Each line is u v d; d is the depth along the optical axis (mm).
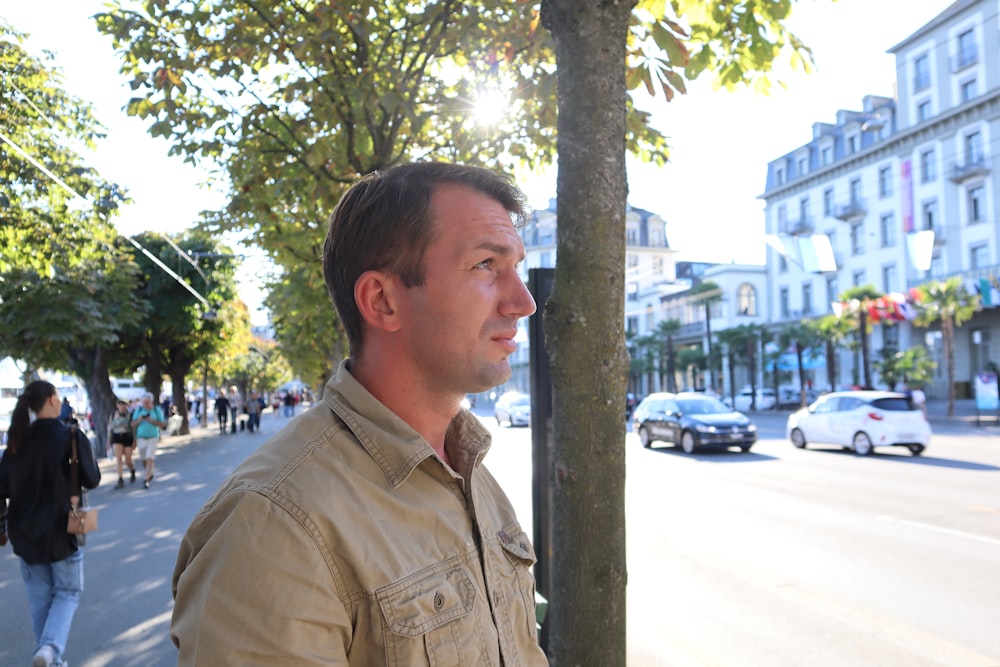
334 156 6133
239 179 6305
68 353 20672
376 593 917
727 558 6648
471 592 1038
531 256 44562
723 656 4367
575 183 2156
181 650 886
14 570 6668
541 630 3041
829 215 48062
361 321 1154
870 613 5090
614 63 2180
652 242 68625
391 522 994
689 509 9094
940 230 40438
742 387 58875
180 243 21922
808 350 46719
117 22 5289
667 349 54219
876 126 37312
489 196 1159
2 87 9852
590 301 2129
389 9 5984
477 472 1337
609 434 2135
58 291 15570
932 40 40812
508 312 1138
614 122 2172
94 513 4070
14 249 11172
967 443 17625
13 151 9742
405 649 918
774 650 4453
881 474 11922
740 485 11047
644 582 5914
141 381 37375
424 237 1095
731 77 3822
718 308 56438
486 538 1146
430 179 1133
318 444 1003
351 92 5129
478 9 5594
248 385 53812
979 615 5008
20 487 3957
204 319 24562
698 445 16266
